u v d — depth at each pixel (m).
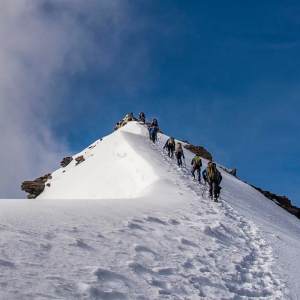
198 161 23.34
